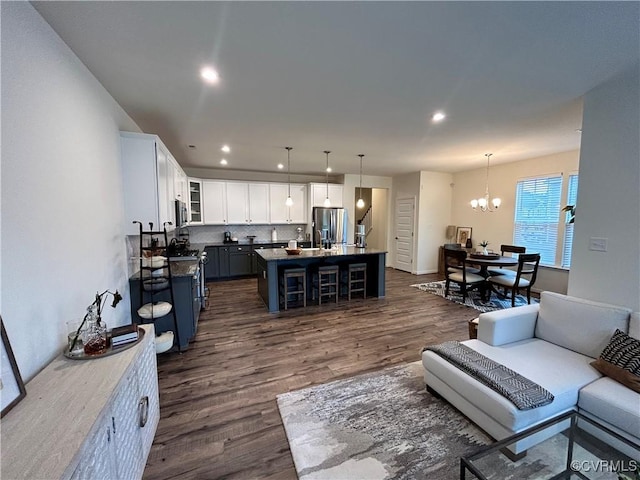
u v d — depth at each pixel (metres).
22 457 0.86
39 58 1.49
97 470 1.04
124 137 2.74
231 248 6.58
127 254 2.86
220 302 4.81
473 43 1.82
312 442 1.81
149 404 1.74
